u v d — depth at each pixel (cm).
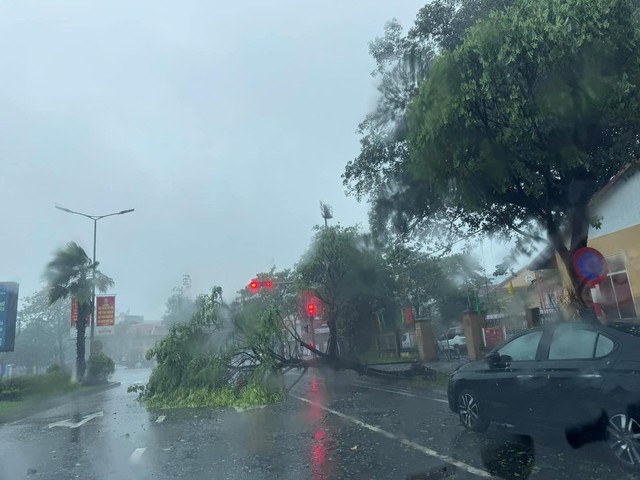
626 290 1591
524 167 1031
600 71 888
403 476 655
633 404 608
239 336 1641
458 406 894
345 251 2316
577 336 711
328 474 686
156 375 1658
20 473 798
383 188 1653
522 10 947
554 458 686
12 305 2303
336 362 1970
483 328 2317
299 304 2472
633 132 998
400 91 1559
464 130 996
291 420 1152
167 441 1001
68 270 2883
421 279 3312
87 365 2952
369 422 1053
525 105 929
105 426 1273
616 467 629
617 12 875
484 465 677
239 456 826
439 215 1605
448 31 1485
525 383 748
